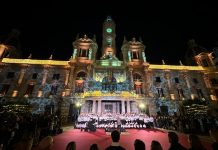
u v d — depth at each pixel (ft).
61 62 151.12
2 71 139.74
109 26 188.75
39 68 145.48
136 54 165.48
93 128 69.15
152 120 85.66
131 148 39.55
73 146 17.10
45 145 19.22
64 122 107.04
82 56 158.10
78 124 82.43
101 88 136.15
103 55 169.68
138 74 152.25
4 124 43.93
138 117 85.66
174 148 16.69
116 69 152.56
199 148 16.08
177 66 159.02
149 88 140.97
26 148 19.62
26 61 147.13
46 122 58.08
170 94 142.41
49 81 140.15
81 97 128.57
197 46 187.11
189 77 154.51
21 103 110.11
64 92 134.41
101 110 123.54
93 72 147.23
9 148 29.22
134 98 126.41
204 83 153.17
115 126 78.69
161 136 57.00
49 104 129.18
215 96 147.64
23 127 42.47
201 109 117.29
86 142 46.55
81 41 162.81
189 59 186.29
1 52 150.61
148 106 131.75
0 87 133.49
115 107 127.44
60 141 47.55
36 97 130.82
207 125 66.85
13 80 136.98
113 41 180.24
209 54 169.17
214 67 161.17
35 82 138.21
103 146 41.91
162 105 135.74
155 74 152.35
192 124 69.15
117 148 15.62
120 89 136.87
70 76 139.95
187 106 121.80
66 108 124.57
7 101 115.55
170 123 86.02
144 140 50.06
